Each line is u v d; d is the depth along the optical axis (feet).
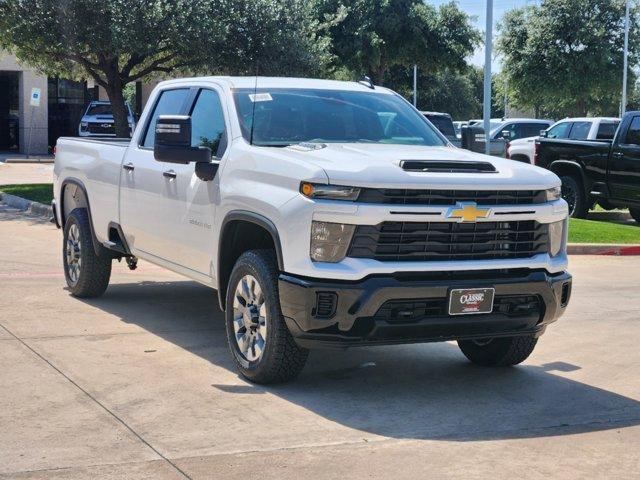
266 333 19.31
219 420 17.52
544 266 19.56
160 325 25.79
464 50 133.39
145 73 65.82
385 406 18.81
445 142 23.84
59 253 39.04
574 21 132.05
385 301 18.01
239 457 15.56
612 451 16.43
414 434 17.06
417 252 18.39
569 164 57.06
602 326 27.76
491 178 18.94
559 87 135.33
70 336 24.11
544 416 18.47
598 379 21.57
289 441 16.46
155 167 24.26
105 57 63.52
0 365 20.99
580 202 56.95
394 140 22.84
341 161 18.79
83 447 15.84
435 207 18.28
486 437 17.02
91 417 17.49
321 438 16.66
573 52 134.10
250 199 19.65
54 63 65.31
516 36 138.72
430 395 19.79
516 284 19.01
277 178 19.13
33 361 21.42
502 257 19.22
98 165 27.58
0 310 27.12
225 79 23.41
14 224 49.03
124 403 18.43
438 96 230.48
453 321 18.62
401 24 128.16
